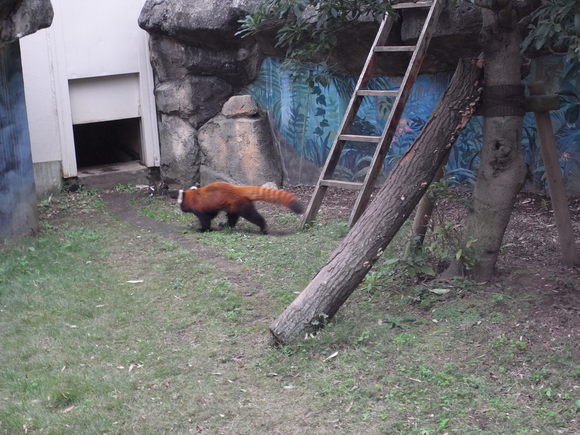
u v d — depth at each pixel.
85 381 5.54
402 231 7.90
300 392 5.18
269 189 8.92
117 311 6.89
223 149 11.64
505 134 6.27
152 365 5.78
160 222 10.01
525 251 7.44
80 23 11.51
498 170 6.32
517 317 5.80
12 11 8.04
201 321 6.55
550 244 7.67
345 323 5.96
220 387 5.35
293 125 11.66
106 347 6.16
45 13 8.57
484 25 6.15
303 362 5.52
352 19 7.26
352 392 5.09
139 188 12.23
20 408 5.20
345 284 5.91
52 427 4.96
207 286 7.35
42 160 11.52
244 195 8.96
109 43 11.81
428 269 6.51
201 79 11.77
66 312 6.89
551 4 5.52
